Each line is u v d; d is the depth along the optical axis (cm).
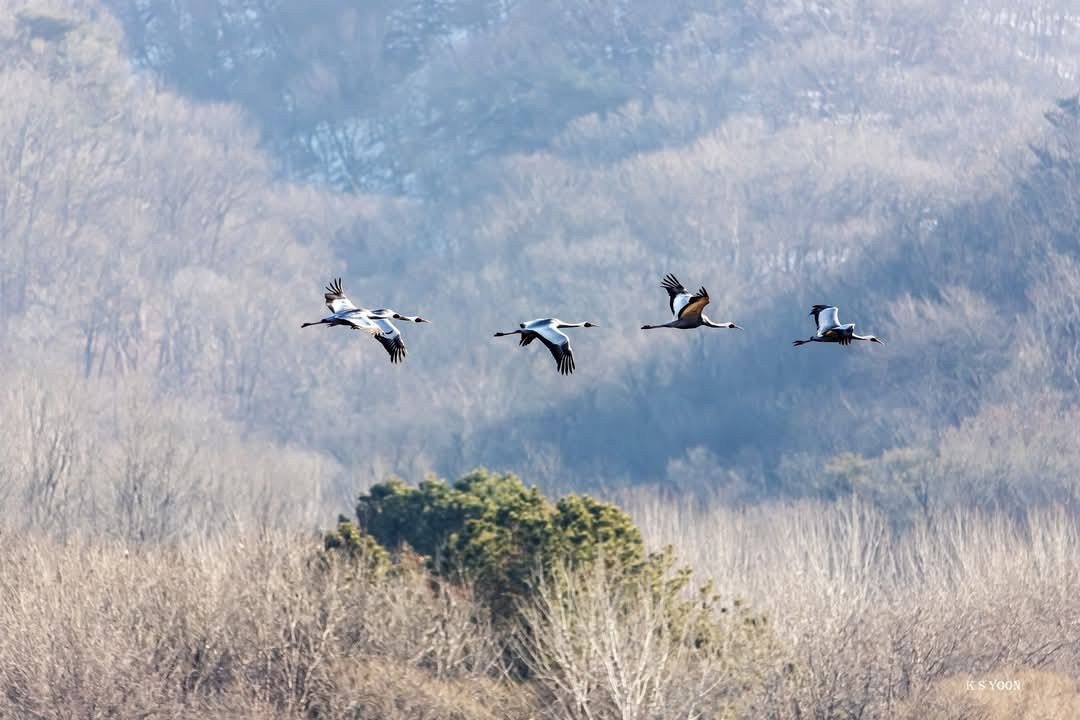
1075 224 13862
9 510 7325
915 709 4481
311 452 13112
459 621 4334
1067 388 12238
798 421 13075
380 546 5131
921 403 12731
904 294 13825
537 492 4816
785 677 4259
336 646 4156
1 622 3956
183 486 8200
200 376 14000
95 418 10812
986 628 5150
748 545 7588
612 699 3947
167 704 3825
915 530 8631
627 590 4388
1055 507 8812
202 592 4209
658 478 13162
